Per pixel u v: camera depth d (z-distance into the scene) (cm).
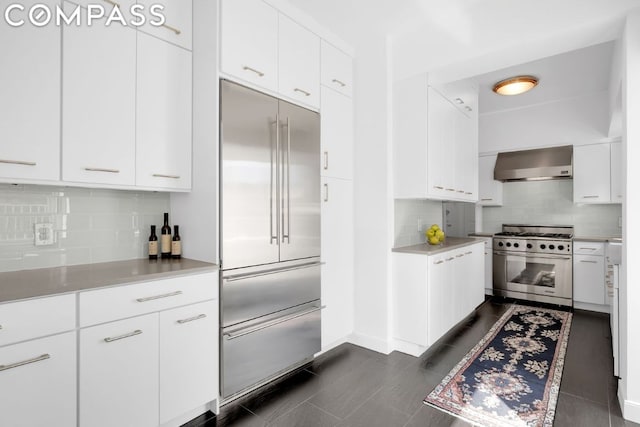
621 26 204
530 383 230
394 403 206
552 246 423
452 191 337
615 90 279
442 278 298
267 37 219
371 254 290
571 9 207
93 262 194
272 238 223
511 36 228
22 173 147
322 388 223
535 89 402
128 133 180
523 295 445
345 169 289
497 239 466
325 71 267
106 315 149
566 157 430
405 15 251
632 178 189
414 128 296
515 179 474
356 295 299
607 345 295
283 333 230
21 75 146
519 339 311
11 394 125
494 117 487
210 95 196
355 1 232
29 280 148
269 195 221
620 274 225
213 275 190
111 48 173
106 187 173
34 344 130
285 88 232
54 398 135
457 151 348
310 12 246
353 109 299
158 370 166
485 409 200
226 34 195
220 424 185
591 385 228
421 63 270
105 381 149
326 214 270
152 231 210
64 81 158
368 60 291
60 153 157
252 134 211
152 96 190
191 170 209
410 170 299
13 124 144
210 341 189
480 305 426
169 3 198
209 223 197
